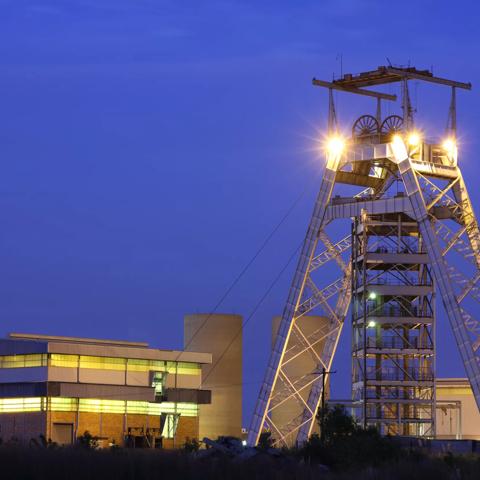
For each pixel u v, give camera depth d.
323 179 155.00
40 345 175.00
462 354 142.62
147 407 183.88
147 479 91.62
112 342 191.00
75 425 175.50
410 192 146.88
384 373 151.00
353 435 125.25
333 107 154.75
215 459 103.19
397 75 149.50
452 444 138.75
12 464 92.06
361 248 153.00
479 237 147.25
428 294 150.75
